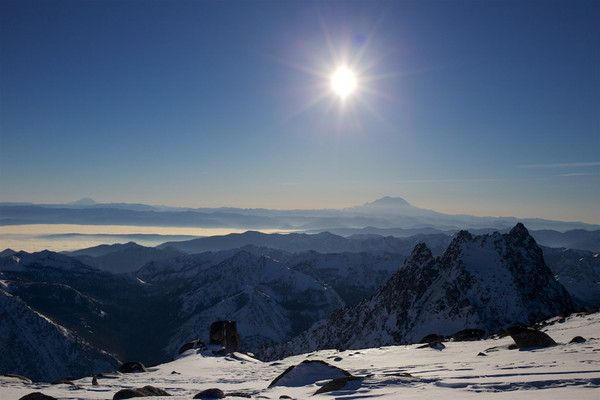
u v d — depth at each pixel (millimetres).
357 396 15531
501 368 21734
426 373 22984
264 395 20875
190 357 71125
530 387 14312
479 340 53219
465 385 15641
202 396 16453
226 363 62906
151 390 20078
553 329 48812
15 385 31547
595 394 11984
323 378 25172
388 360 40750
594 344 28578
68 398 23688
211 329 86188
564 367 19266
